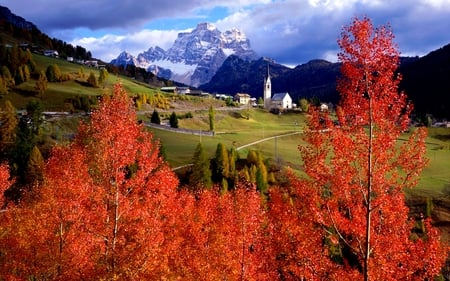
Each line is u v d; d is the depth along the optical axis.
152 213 24.17
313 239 20.61
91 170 23.88
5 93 149.25
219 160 87.00
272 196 23.81
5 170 36.94
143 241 21.52
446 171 111.88
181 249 26.88
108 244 22.81
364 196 18.03
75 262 22.09
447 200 88.56
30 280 23.22
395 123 17.89
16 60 177.25
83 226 23.12
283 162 111.25
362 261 19.42
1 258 24.59
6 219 28.56
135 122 23.66
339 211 20.83
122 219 23.72
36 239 23.27
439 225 80.44
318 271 20.53
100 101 23.52
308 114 19.89
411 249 18.88
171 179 24.64
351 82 17.98
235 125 182.00
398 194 18.44
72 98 156.88
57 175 25.44
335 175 18.41
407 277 18.59
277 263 23.69
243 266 22.75
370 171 17.94
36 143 96.25
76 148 25.27
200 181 76.88
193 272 24.22
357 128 18.20
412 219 21.00
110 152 22.19
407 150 18.22
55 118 123.62
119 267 21.12
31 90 157.75
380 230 19.09
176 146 119.44
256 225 23.27
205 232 28.73
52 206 22.97
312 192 20.09
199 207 31.69
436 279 46.78
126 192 23.47
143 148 23.44
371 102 17.62
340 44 17.75
